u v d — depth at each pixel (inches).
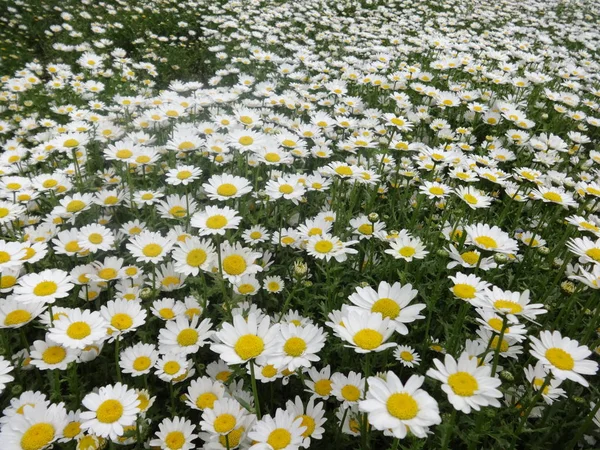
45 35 39.5
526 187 16.5
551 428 9.0
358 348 7.2
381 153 17.4
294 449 7.3
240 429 8.4
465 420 8.7
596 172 18.7
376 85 24.9
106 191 15.1
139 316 9.9
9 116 25.1
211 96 22.3
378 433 9.0
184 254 10.7
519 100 25.1
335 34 36.7
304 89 24.3
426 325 10.9
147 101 22.0
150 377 10.7
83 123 19.5
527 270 14.0
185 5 45.4
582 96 27.3
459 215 13.4
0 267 10.0
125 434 8.6
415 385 6.4
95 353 10.6
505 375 9.5
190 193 15.9
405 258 11.3
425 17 45.3
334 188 15.9
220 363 10.4
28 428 8.0
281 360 7.8
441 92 23.5
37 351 9.4
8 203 13.3
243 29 36.6
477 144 21.8
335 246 11.7
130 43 38.7
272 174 16.8
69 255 12.8
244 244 14.5
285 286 13.4
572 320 12.2
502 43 33.9
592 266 13.0
